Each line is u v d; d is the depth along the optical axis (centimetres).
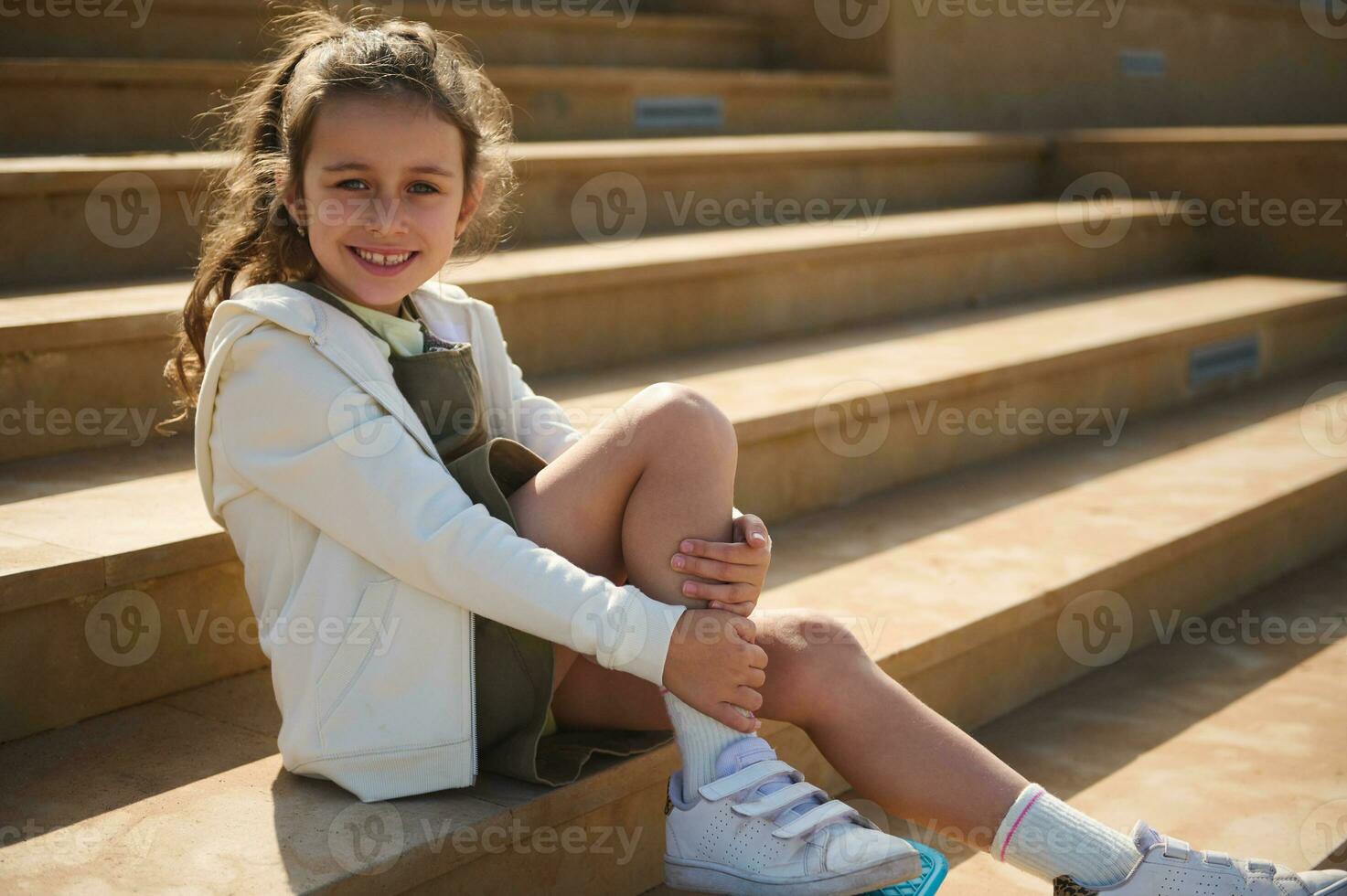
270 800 150
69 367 216
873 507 273
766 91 447
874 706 155
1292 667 244
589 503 154
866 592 223
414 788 149
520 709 155
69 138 303
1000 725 222
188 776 156
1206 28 575
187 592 179
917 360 305
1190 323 355
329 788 153
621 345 300
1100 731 218
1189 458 308
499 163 180
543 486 157
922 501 277
